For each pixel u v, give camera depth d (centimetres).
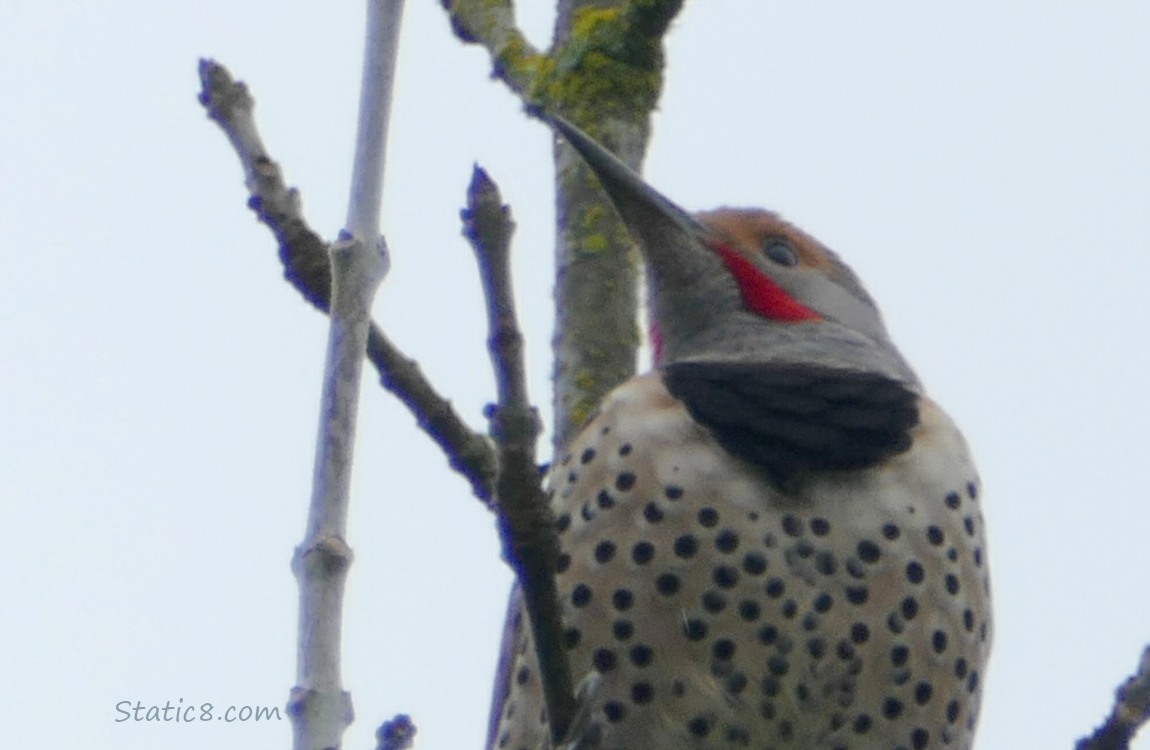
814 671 1030
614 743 1037
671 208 1246
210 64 1012
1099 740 895
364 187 903
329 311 973
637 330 1239
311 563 840
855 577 1033
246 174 998
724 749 1035
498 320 827
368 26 928
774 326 1227
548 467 1181
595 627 1041
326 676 819
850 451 1049
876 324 1268
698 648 1029
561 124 1219
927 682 1048
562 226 1259
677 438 1054
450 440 955
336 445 863
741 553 1028
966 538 1069
